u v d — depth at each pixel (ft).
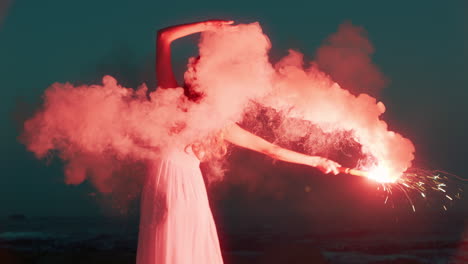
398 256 45.60
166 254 9.24
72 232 91.56
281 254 44.01
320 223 133.69
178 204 9.33
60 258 39.09
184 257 9.29
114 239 69.15
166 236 9.27
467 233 85.87
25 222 146.72
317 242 66.95
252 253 46.62
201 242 9.56
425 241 66.95
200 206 9.55
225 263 38.65
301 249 47.29
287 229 105.50
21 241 63.46
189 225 9.41
